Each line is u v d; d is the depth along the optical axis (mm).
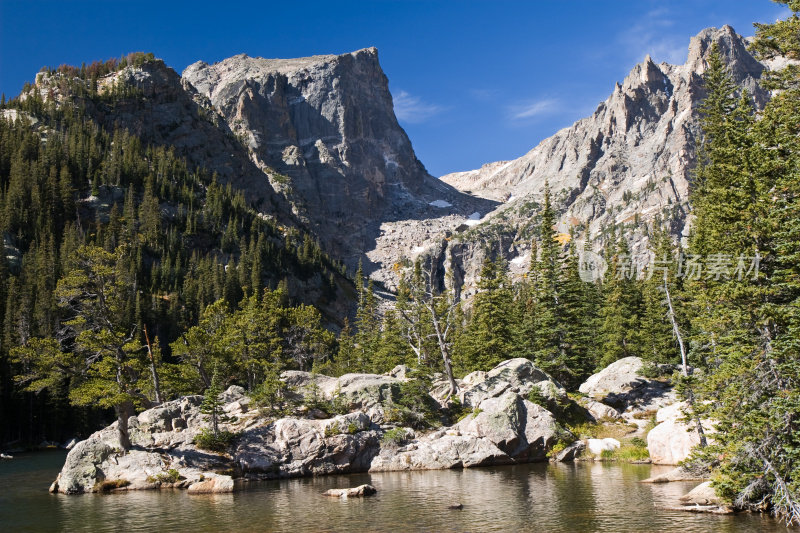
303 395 57250
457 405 60156
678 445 47375
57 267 127938
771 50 35750
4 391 91250
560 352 74000
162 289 157375
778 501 26828
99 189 189750
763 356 27797
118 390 46844
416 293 88375
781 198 28891
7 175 178000
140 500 38531
